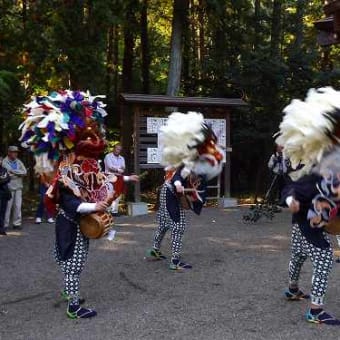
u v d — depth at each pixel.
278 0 15.18
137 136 11.20
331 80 14.53
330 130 3.92
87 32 12.08
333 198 4.04
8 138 13.91
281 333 4.04
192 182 5.89
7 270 6.36
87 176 4.43
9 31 12.19
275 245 7.54
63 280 5.84
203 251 7.21
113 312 4.65
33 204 13.09
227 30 15.52
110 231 4.64
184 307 4.74
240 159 16.20
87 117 4.43
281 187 11.00
